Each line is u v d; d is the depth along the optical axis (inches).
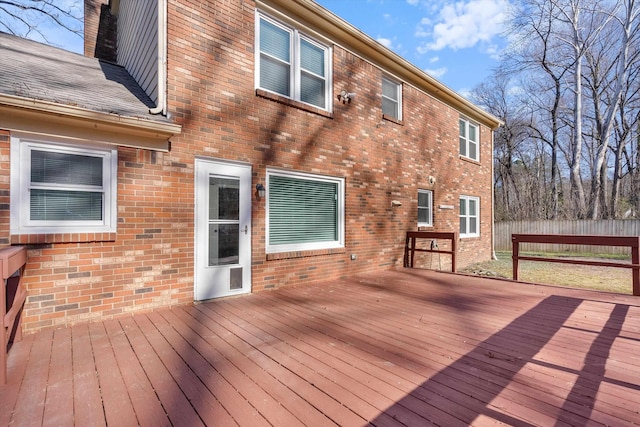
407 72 327.0
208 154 189.2
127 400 87.2
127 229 162.7
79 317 149.7
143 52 206.8
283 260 226.1
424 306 180.9
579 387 93.2
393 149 314.8
